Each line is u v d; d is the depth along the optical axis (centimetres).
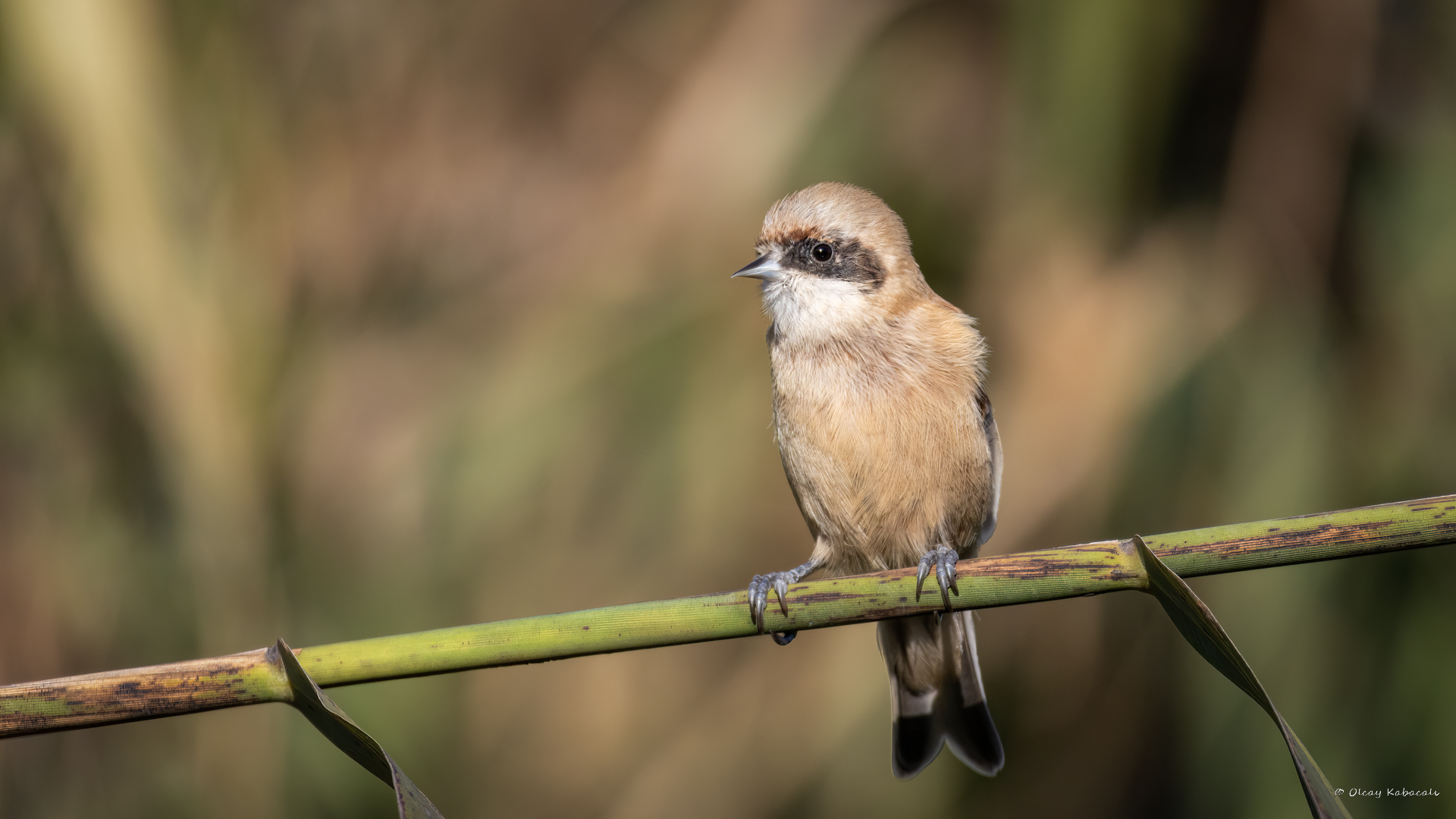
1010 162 1080
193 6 1095
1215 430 994
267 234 1108
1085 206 1055
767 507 1017
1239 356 1007
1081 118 1054
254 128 1116
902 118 1127
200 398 1008
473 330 1161
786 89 1121
